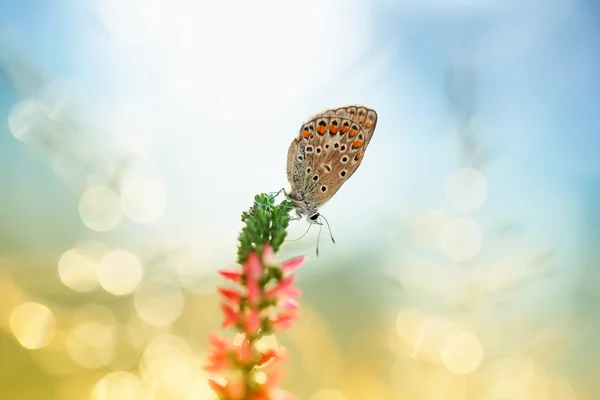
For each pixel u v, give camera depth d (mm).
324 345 228
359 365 232
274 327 197
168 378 229
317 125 239
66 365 228
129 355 230
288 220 202
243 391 196
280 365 198
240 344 197
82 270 232
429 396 230
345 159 240
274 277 198
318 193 238
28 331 227
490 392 229
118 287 232
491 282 230
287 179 238
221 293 197
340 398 229
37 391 227
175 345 231
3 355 227
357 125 241
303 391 230
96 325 230
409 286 232
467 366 230
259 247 199
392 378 232
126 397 227
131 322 231
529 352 232
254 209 202
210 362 197
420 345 232
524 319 233
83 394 227
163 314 233
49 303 230
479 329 232
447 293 231
